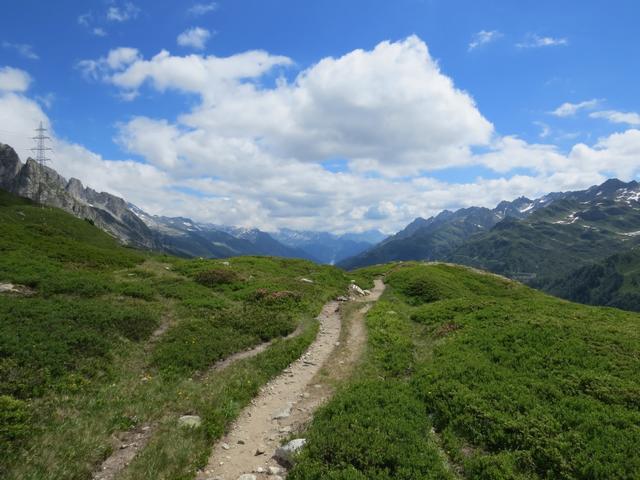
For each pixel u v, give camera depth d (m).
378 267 90.25
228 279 49.25
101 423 15.03
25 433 13.38
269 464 13.66
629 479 12.10
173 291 40.09
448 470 13.15
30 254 47.41
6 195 178.00
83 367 18.98
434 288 55.44
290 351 26.62
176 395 18.38
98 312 26.67
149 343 25.44
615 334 24.53
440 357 23.33
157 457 13.16
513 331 25.56
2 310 23.67
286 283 49.53
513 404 16.75
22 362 17.86
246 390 19.88
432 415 17.20
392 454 13.34
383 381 20.64
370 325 34.03
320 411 16.92
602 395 16.89
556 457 13.24
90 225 135.12
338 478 12.08
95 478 12.18
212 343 26.03
